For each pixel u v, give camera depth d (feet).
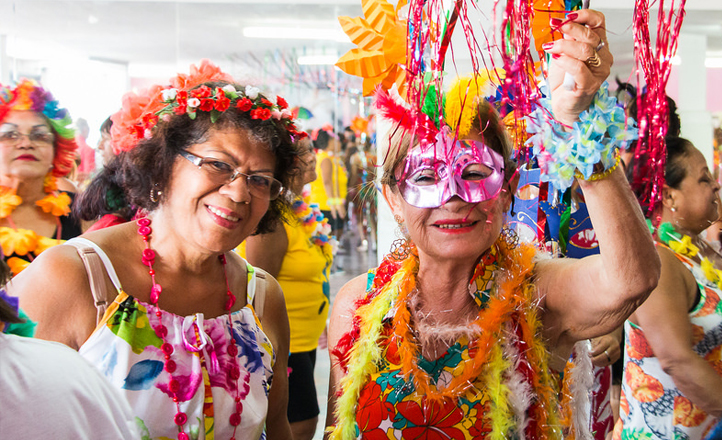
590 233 6.22
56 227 7.66
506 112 3.96
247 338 4.30
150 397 3.73
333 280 17.80
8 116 7.36
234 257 4.74
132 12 16.39
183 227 3.97
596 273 3.47
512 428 3.60
